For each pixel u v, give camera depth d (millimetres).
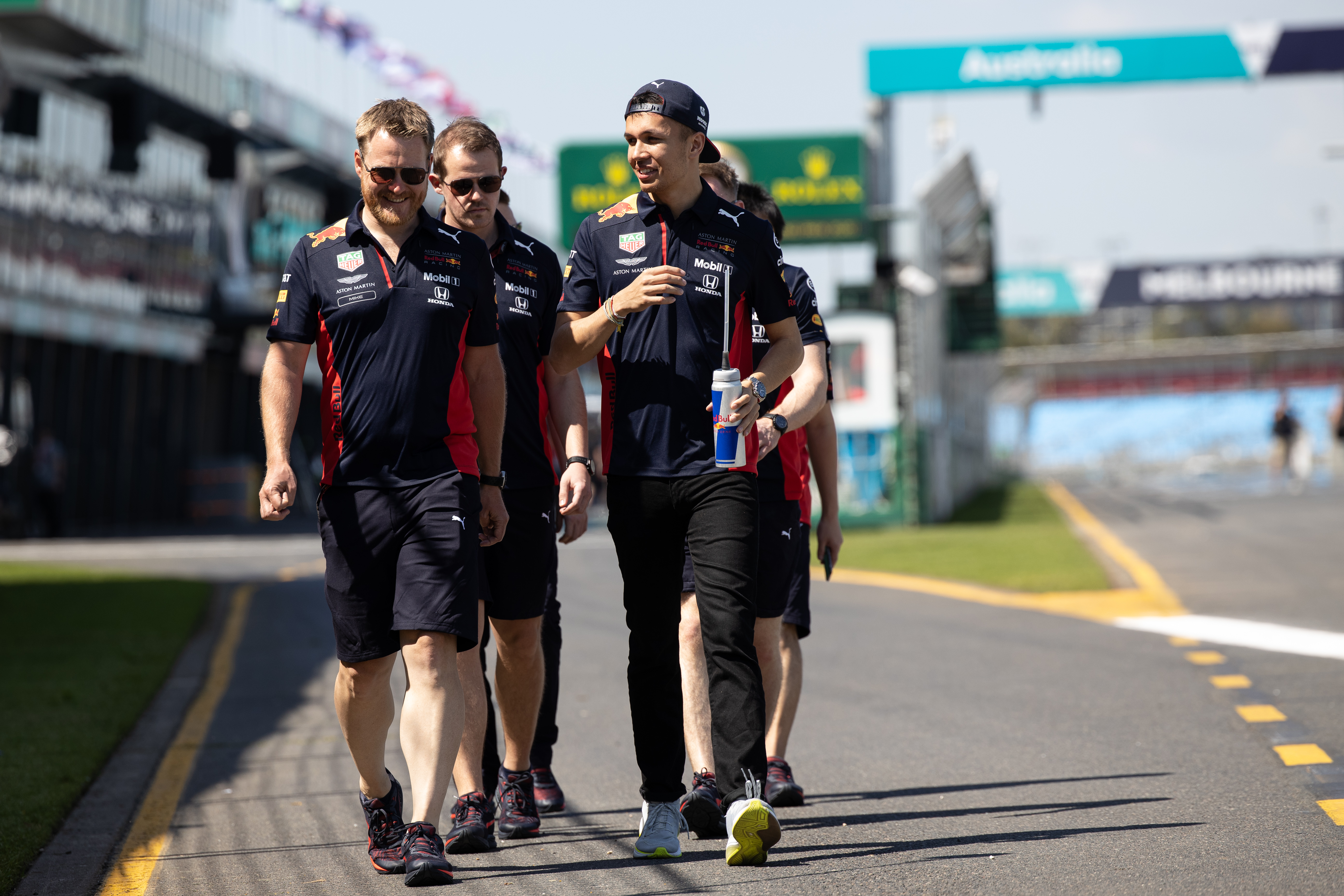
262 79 68312
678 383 9297
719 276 9328
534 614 10352
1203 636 19562
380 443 8906
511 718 10445
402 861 9258
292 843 10328
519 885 8812
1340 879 8227
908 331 45531
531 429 10430
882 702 15617
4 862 9656
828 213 45812
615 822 10719
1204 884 8227
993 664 17922
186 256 68000
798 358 9516
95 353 61906
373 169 8898
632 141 9320
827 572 11664
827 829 10148
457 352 9109
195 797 12008
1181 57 46562
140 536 56812
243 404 76875
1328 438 131250
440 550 8797
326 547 9047
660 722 9406
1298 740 12555
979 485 78312
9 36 53219
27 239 55969
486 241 10484
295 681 18719
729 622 9000
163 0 65312
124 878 9383
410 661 8828
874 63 46938
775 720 11234
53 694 16984
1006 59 46750
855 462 45250
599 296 9648
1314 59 45750
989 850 9266
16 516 52812
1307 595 23297
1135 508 51250
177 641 22453
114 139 57938
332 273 9016
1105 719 14070
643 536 9367
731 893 8422
